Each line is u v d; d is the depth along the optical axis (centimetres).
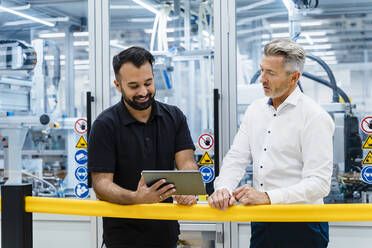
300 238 167
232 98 285
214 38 286
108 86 303
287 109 168
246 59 321
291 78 162
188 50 320
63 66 350
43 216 302
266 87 164
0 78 339
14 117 327
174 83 383
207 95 317
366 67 341
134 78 151
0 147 331
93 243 297
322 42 323
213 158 288
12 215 153
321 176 154
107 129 163
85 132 305
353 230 271
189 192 143
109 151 162
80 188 309
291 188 152
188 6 316
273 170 169
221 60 286
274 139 169
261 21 316
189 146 176
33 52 338
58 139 327
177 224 178
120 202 148
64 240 302
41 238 304
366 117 275
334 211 134
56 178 323
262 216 139
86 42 343
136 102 155
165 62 327
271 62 159
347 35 321
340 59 340
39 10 343
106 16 303
